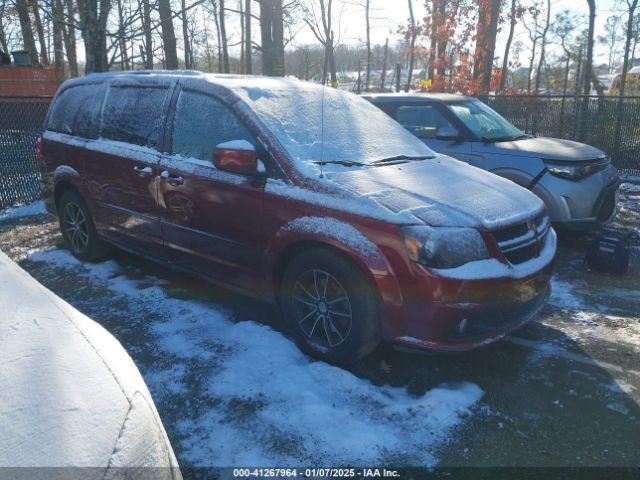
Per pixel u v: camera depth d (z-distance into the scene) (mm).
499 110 11961
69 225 5801
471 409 3100
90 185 5223
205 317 4242
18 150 8617
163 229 4539
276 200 3641
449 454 2740
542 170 5953
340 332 3498
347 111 4598
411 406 3080
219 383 3295
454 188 3729
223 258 4094
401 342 3236
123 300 4602
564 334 4094
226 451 2734
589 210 5875
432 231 3131
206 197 4070
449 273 3084
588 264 5461
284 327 4152
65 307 1994
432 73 16594
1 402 1414
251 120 3920
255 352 3641
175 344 3787
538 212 3836
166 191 4383
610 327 4211
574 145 6438
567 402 3207
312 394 3158
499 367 3605
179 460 2668
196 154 4246
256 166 3711
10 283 2047
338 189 3445
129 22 9195
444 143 6715
